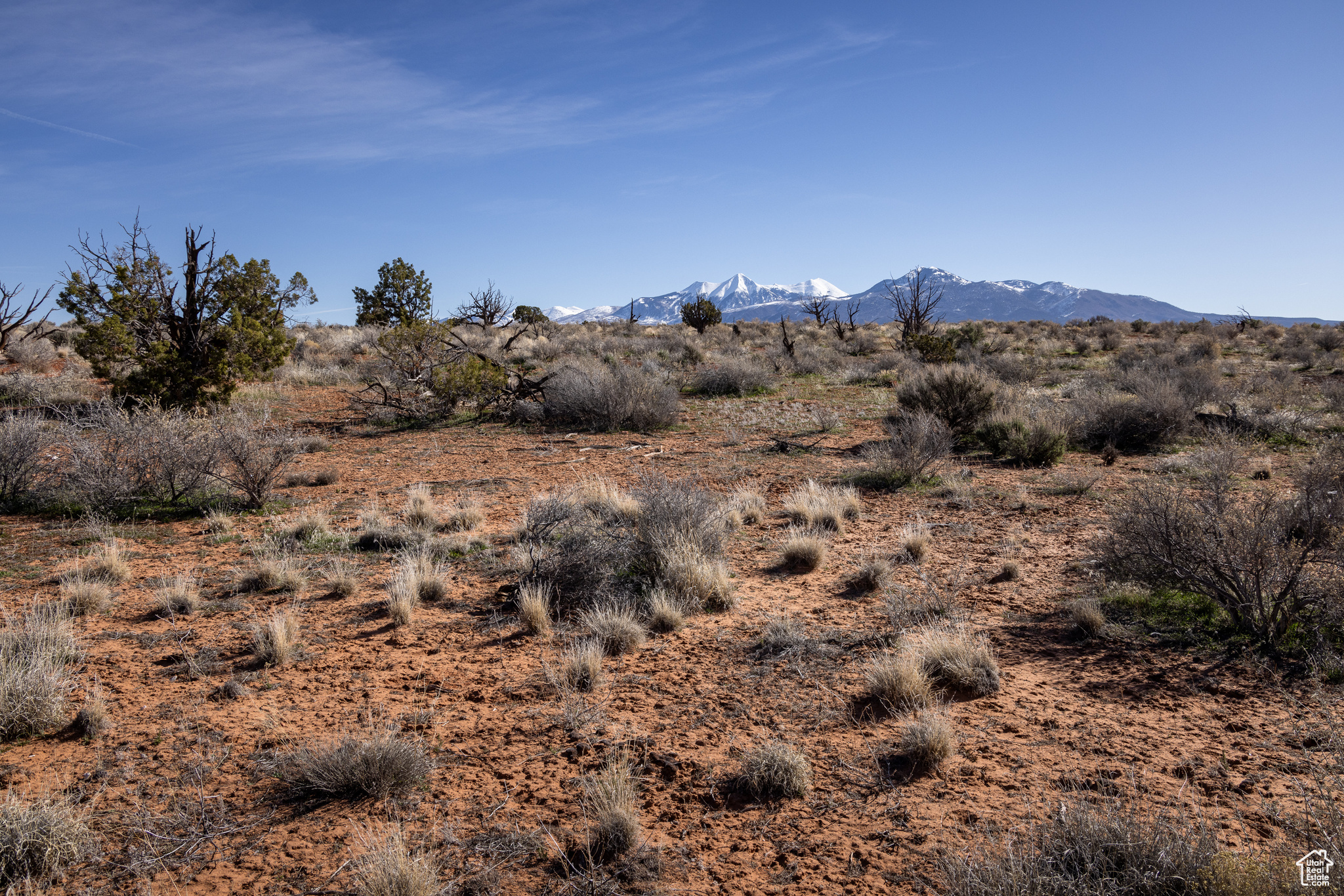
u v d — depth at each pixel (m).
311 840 3.41
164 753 4.16
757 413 19.28
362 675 5.21
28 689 4.39
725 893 3.04
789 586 7.15
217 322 16.80
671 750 4.20
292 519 9.52
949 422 15.67
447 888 3.02
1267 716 4.32
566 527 8.16
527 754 4.16
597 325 53.31
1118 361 27.33
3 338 19.41
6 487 9.88
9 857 3.14
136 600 6.69
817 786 3.82
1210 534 5.86
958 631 5.43
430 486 11.66
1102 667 5.15
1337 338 31.78
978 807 3.56
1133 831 3.07
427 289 36.09
